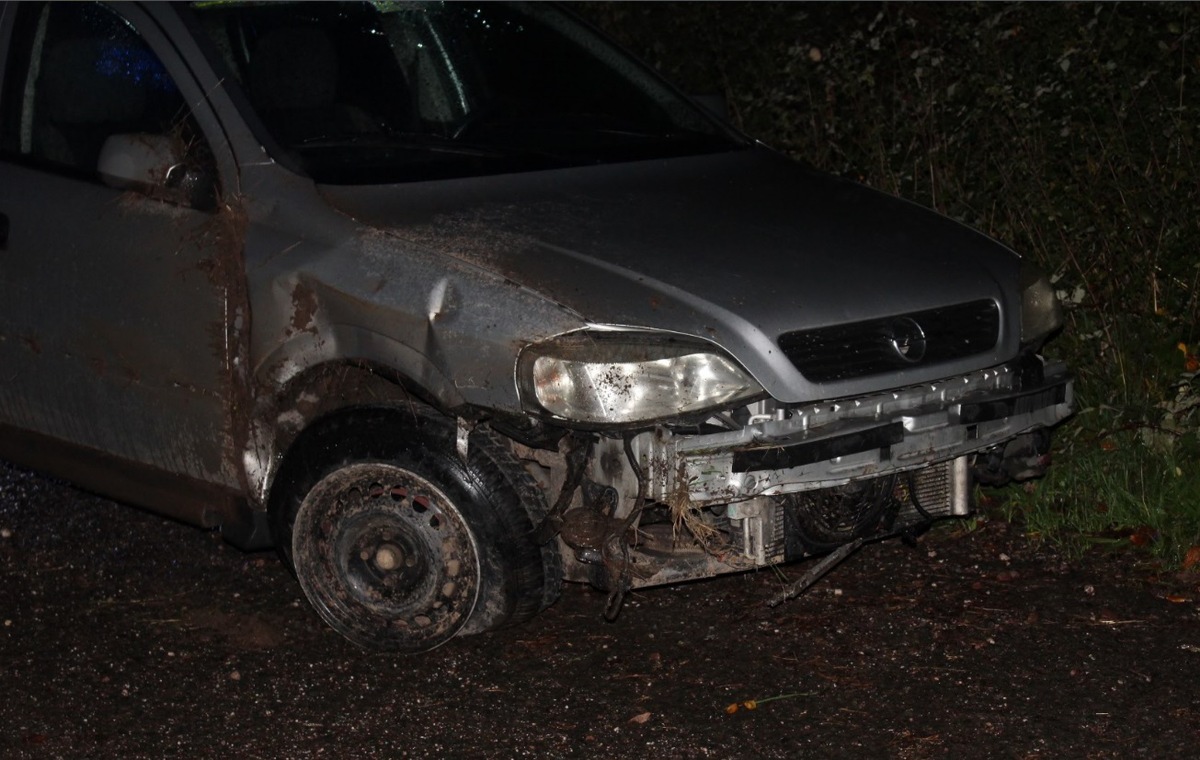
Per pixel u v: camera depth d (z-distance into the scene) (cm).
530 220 483
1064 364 518
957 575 542
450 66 581
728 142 595
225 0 539
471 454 464
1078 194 695
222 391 498
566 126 575
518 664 486
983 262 504
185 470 524
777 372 438
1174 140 680
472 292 450
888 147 782
